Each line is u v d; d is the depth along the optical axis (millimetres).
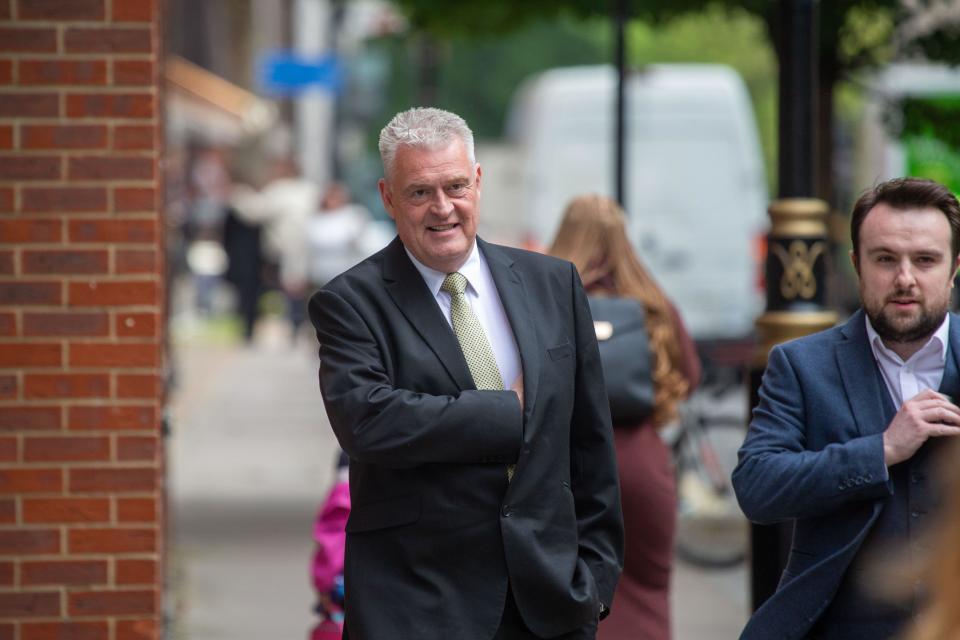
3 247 13297
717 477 24562
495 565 9539
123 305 13344
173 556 22688
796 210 14930
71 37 13359
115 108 13359
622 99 23125
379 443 9406
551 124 38656
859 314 9898
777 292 14953
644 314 14023
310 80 55656
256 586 21344
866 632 9406
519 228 39562
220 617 19609
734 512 23953
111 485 13344
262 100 70375
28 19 13312
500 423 9445
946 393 9562
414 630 9461
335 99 65438
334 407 9578
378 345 9719
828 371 9750
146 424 13344
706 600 21375
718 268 38375
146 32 13375
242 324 54531
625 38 23188
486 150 51750
